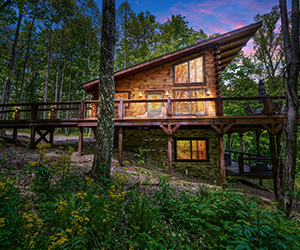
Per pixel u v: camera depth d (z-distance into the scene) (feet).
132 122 29.48
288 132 19.17
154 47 78.95
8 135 43.78
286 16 19.92
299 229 12.17
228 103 72.08
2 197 8.82
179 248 10.98
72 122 30.86
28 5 45.34
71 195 11.93
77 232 8.77
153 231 11.87
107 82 20.31
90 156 29.66
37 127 33.30
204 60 40.22
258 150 41.45
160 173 28.55
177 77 40.09
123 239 10.97
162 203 14.89
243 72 72.38
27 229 8.43
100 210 11.10
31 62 75.36
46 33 71.51
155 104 39.22
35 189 11.75
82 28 73.92
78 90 92.73
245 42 41.93
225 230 12.39
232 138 79.20
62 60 84.99
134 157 34.83
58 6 36.63
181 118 28.99
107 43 20.62
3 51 27.96
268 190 38.88
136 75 40.24
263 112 29.07
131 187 17.62
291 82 19.24
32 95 100.32
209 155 36.35
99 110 20.17
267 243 10.68
